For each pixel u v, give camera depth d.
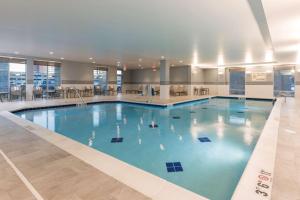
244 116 7.88
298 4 3.33
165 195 1.87
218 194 2.44
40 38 6.87
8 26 5.50
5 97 11.30
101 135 5.12
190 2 3.79
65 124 6.39
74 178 2.19
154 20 4.87
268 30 5.30
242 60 12.17
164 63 12.29
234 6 3.94
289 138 3.63
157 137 4.93
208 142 4.51
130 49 8.83
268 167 2.37
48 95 12.73
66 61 13.31
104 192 1.92
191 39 6.73
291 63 13.21
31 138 3.67
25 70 11.49
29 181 2.12
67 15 4.59
